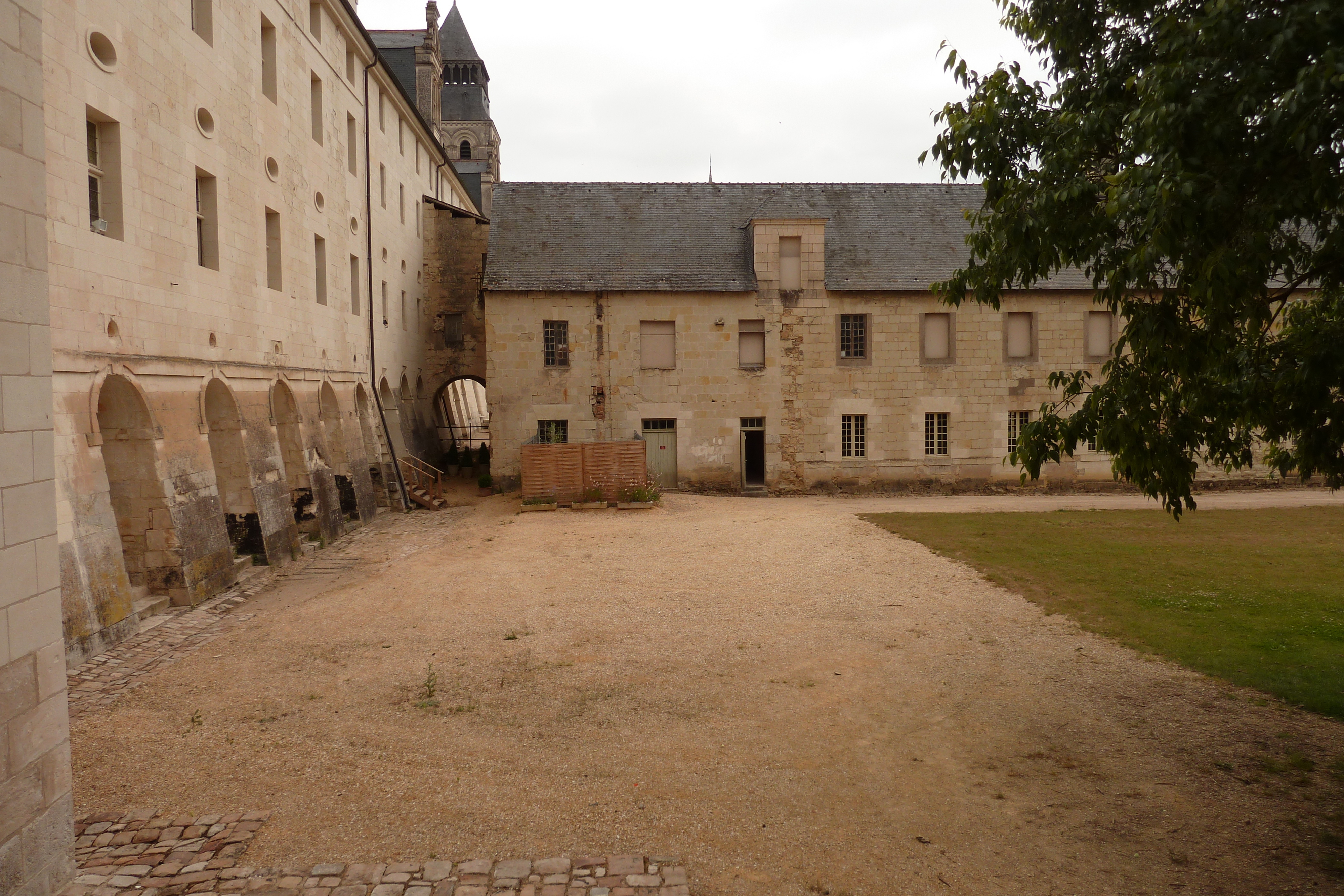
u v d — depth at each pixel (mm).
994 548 18156
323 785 7777
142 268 13328
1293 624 12195
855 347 29000
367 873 6277
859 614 13414
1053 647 11539
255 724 9266
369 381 26578
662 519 23031
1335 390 7891
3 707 5504
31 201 5852
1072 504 26203
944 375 28953
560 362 28453
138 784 7789
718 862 6500
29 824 5723
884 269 29281
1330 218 6621
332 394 22969
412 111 31547
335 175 23500
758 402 28734
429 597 14977
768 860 6527
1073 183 7727
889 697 9922
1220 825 6863
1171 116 6156
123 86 12805
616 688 10328
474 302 35125
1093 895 6004
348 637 12633
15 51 5723
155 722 9297
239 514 16859
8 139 5637
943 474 29125
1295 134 5531
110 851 6578
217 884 6113
